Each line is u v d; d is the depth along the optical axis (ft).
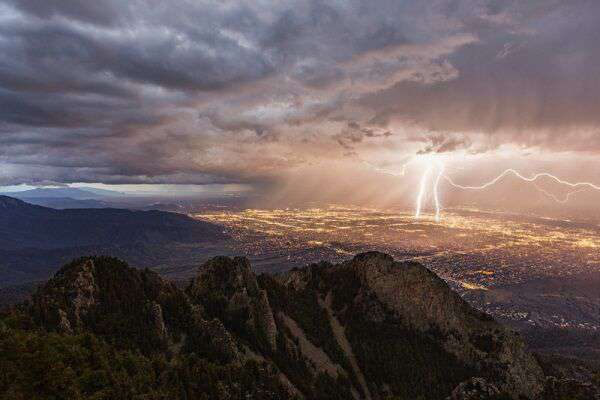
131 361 259.39
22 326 263.90
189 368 278.67
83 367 237.45
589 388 365.40
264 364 323.16
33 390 211.82
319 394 341.41
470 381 354.33
